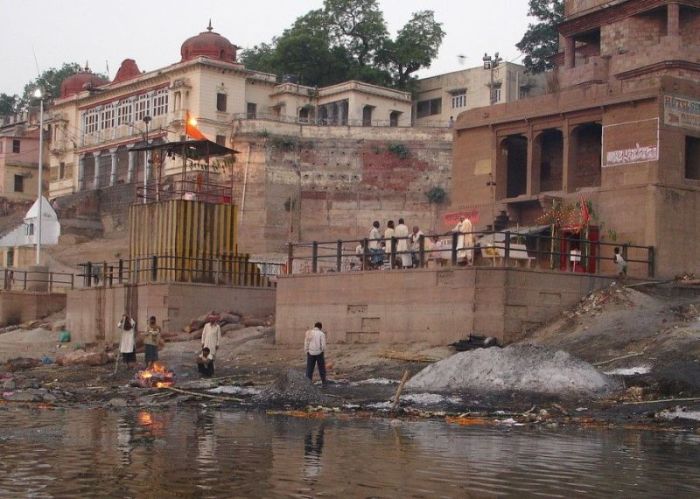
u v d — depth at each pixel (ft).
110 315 120.26
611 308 86.63
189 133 132.46
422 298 88.99
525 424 56.18
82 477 39.22
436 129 228.43
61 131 278.87
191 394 70.90
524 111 116.88
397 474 40.27
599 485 38.29
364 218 225.97
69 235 248.32
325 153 227.81
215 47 242.58
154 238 120.16
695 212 102.63
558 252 95.81
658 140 100.83
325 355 91.71
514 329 85.30
